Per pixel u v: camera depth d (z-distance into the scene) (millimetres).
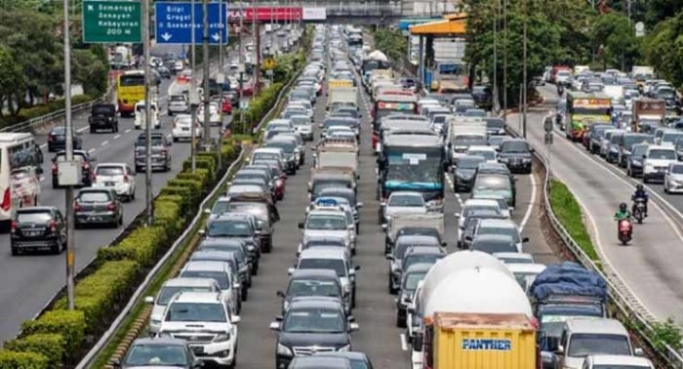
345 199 124750
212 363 70500
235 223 104188
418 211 118062
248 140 196500
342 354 60094
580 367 65250
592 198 150000
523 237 118188
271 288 97562
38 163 130750
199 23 173375
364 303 92812
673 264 110250
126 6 127062
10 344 65688
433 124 179750
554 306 72875
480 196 134375
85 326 73375
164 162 162500
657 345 71500
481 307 59438
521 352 54656
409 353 76375
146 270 95938
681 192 154375
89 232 118625
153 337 67250
